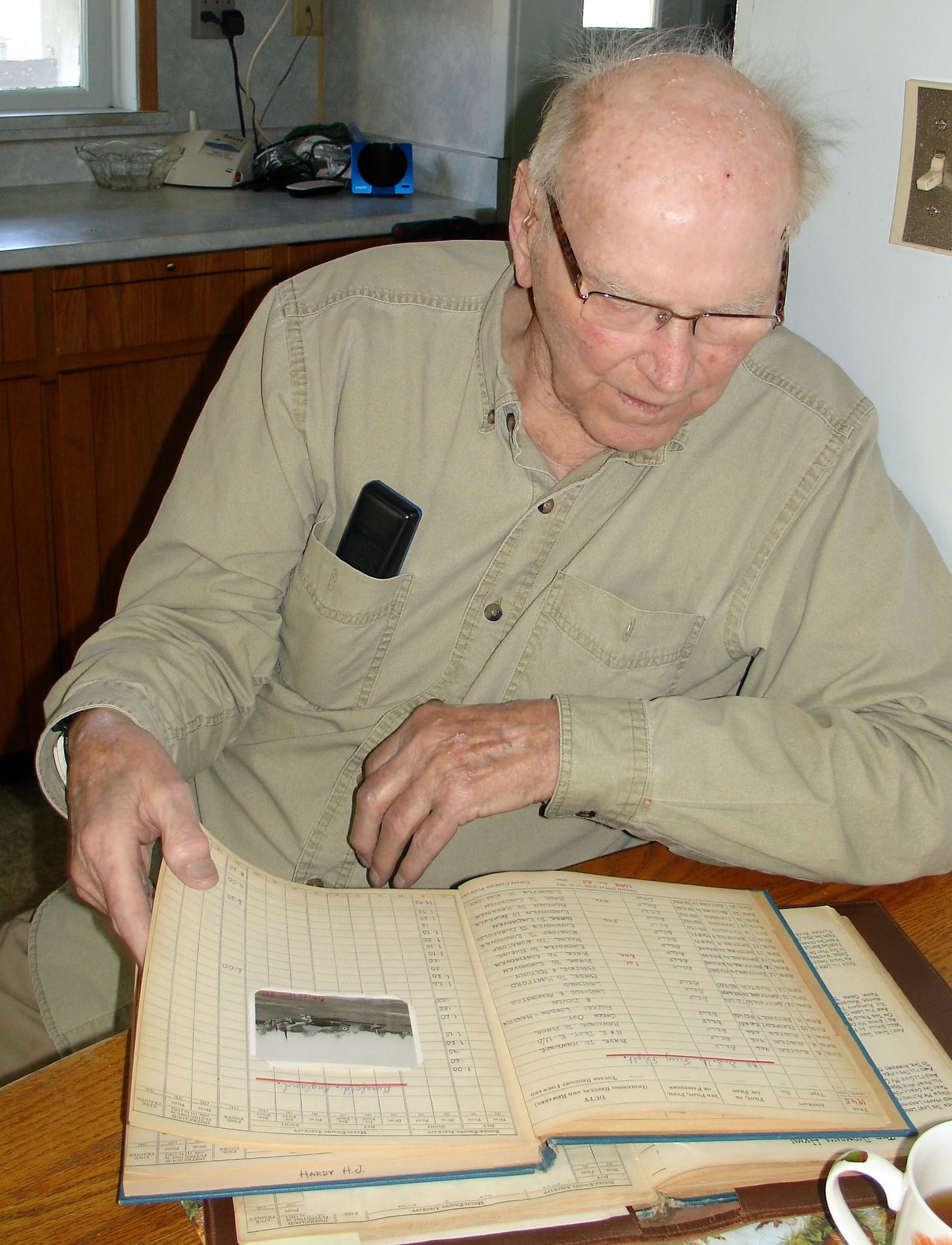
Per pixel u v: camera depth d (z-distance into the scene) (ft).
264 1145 1.97
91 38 8.41
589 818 3.12
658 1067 2.26
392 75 9.20
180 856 2.43
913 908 2.98
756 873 3.07
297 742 3.47
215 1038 2.13
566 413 3.08
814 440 3.18
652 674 3.34
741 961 2.61
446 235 7.47
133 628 3.22
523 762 2.86
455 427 3.20
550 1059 2.24
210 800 3.59
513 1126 2.11
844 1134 2.21
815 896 2.99
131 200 7.90
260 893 2.53
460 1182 2.05
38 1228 1.95
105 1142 2.11
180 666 3.18
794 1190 2.13
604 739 2.89
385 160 8.53
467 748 2.87
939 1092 2.37
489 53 8.36
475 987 2.41
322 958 2.40
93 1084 2.22
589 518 3.21
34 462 6.81
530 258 2.85
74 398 6.82
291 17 9.18
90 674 2.97
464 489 3.21
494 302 3.21
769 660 3.31
